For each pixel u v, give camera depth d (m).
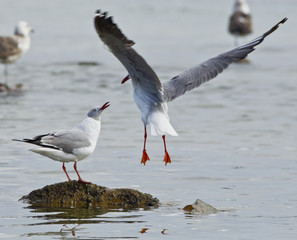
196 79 11.66
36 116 20.53
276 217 11.16
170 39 41.69
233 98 24.45
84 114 20.97
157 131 10.61
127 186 13.02
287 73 30.33
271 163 15.11
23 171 14.05
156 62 32.94
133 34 43.44
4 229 10.37
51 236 10.04
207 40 41.62
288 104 23.09
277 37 43.19
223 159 15.47
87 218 11.05
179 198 12.30
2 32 40.66
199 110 22.20
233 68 32.25
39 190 12.06
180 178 13.73
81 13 53.56
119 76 29.28
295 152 16.23
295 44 40.31
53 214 11.26
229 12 55.25
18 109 21.73
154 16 52.25
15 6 56.50
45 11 54.09
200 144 17.11
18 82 27.48
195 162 15.15
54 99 23.78
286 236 10.15
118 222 10.83
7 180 13.33
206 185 13.21
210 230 10.44
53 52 36.28
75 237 9.99
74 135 11.73
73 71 30.47
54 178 13.55
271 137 18.02
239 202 12.06
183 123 20.05
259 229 10.48
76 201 11.87
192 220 10.98
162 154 15.93
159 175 13.95
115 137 17.86
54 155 11.60
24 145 16.50
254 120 20.45
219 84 27.67
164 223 10.80
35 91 25.50
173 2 60.62
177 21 50.06
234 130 18.95
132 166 14.69
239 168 14.62
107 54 35.97
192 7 57.81
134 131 18.73
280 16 51.75
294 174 14.11
